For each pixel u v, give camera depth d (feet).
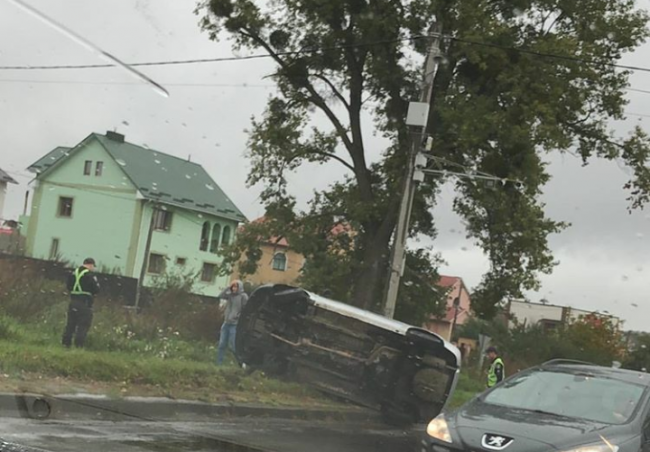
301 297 43.91
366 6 79.82
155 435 29.48
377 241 81.71
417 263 84.58
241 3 81.20
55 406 30.71
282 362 44.39
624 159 82.58
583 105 78.23
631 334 150.00
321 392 43.88
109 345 47.67
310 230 83.66
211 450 28.27
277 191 85.40
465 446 21.67
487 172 74.38
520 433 21.61
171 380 39.99
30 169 147.23
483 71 74.59
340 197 84.53
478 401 25.09
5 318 50.01
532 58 73.77
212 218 150.92
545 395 24.80
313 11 81.15
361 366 42.86
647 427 22.70
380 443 37.17
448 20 74.23
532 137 72.38
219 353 50.70
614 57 79.15
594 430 21.80
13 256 80.38
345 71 85.25
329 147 85.30
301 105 86.12
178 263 145.59
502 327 138.00
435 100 75.66
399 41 79.10
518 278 78.74
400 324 43.11
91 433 27.81
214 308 69.62
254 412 38.73
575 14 77.82
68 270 72.43
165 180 147.43
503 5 77.56
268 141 83.61
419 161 63.41
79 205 144.56
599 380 25.18
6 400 29.48
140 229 140.26
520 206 76.69
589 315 150.10
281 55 83.97
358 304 81.51
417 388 42.22
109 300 67.56
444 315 88.43
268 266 127.54
